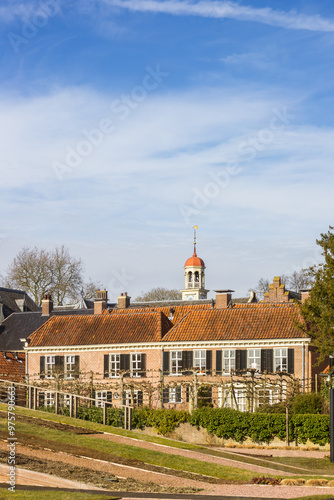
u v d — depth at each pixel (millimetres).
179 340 64938
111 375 67125
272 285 78188
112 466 32688
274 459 43844
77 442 37000
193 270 117625
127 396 63938
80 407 53781
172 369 65125
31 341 71000
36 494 25297
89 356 68438
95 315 71438
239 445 50594
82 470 30578
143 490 28453
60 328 71312
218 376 62656
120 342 67125
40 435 37281
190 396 57875
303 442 49938
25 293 96750
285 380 57125
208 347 64062
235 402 56562
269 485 31453
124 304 82625
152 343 65875
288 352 61156
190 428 53312
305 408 52531
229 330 64000
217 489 29828
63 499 24906
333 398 23094
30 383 65188
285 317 63281
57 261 104375
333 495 27406
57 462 31344
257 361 62281
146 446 40062
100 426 44875
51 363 69938
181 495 27547
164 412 53969
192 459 37219
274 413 52094
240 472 35031
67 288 103812
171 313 74562
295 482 32156
